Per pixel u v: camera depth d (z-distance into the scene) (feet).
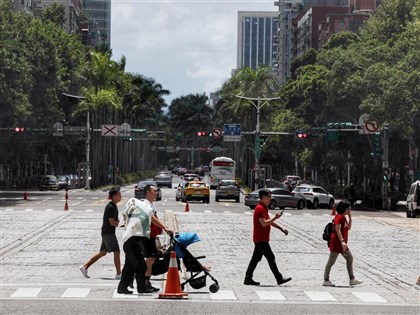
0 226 139.03
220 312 54.75
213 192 349.41
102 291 64.75
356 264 91.81
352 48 279.90
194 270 64.90
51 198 260.42
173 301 59.77
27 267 82.53
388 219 187.32
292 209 229.04
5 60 239.50
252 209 213.87
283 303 59.93
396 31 318.86
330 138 265.34
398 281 76.64
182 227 141.90
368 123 234.38
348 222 72.54
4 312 53.16
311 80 323.98
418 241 126.62
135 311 54.29
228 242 114.32
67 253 96.78
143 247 63.67
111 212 72.43
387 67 248.52
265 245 70.38
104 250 73.46
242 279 75.25
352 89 252.83
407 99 231.91
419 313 56.08
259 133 312.91
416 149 261.65
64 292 63.87
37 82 301.63
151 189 65.36
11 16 302.04
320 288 69.82
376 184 270.05
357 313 55.57
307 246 112.27
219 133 338.34
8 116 256.11
